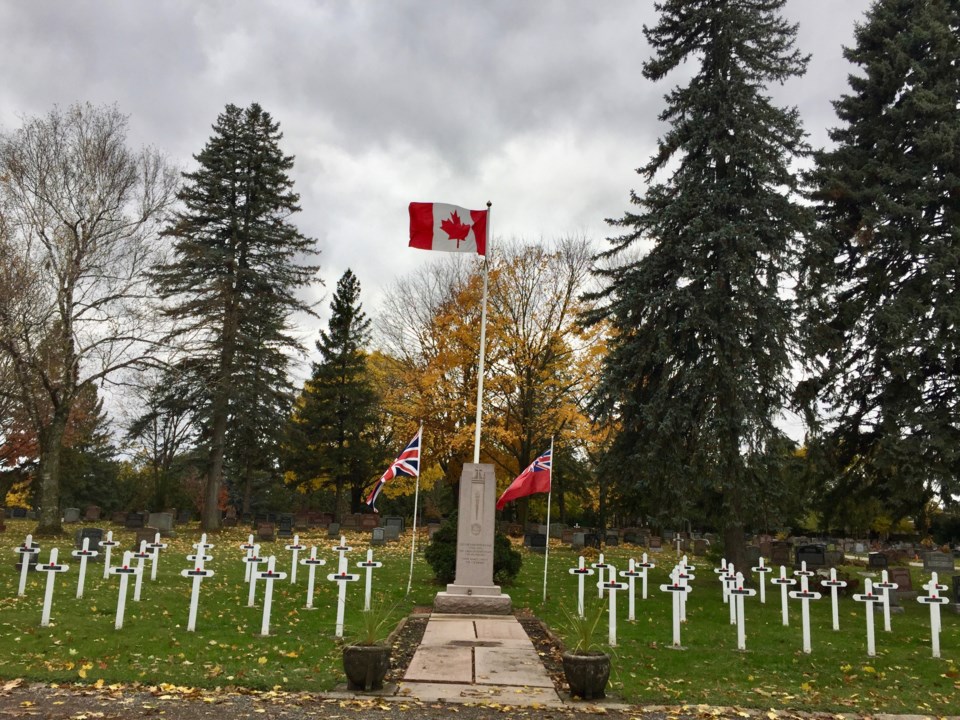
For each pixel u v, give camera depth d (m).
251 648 10.79
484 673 9.94
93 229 28.70
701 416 20.47
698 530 47.81
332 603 15.48
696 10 21.62
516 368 35.25
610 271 25.33
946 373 20.55
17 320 25.47
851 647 12.56
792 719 8.22
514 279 35.56
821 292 20.33
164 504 47.84
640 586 20.30
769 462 19.64
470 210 18.11
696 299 20.55
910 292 20.73
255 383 36.59
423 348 38.34
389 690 8.88
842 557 30.28
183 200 35.00
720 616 15.73
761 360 19.95
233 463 51.62
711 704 8.68
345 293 50.44
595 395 22.25
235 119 36.97
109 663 9.59
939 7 22.17
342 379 46.78
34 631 11.43
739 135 20.64
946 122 21.14
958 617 17.08
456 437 33.81
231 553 25.05
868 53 23.03
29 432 37.31
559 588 19.56
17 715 7.34
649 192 22.00
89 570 18.88
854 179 22.33
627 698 8.80
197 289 33.72
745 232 20.08
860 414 21.88
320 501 60.16
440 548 19.61
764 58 21.42
